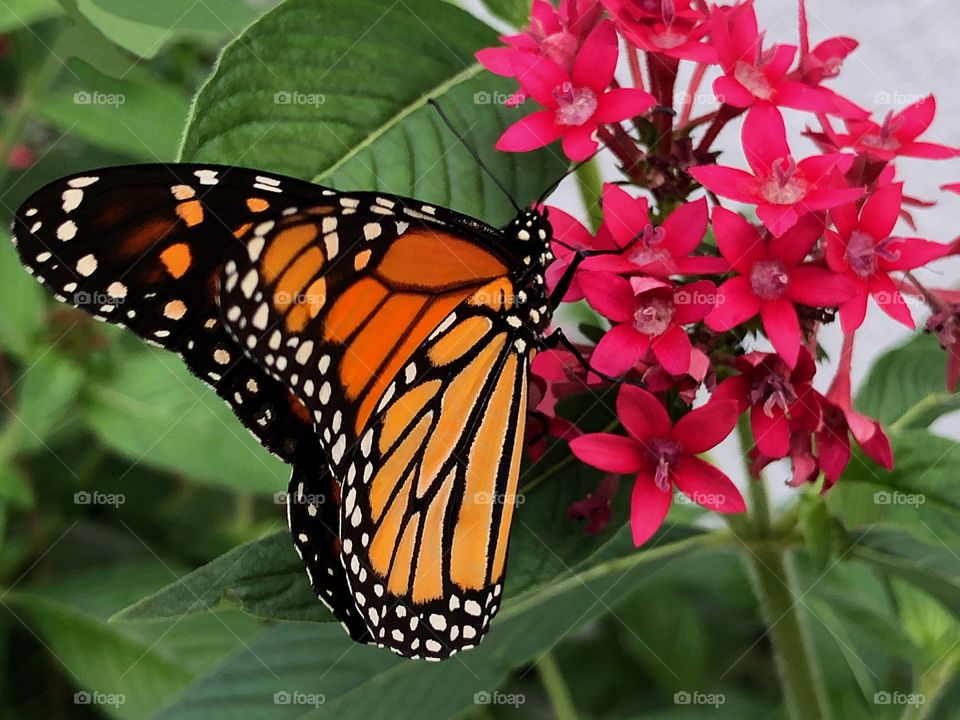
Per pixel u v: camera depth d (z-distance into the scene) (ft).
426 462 0.77
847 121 0.77
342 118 0.76
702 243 0.79
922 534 0.81
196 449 0.95
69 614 1.00
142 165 0.72
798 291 0.73
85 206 0.72
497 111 0.77
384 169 0.76
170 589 0.74
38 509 1.05
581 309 0.98
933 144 0.76
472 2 0.90
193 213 0.73
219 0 0.86
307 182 0.73
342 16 0.75
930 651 0.90
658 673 1.01
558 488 0.78
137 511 1.07
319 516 0.76
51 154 1.09
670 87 0.76
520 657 0.84
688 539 0.85
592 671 1.05
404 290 0.76
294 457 0.76
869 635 0.92
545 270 0.75
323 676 0.83
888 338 0.98
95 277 0.72
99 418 0.96
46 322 0.99
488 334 0.77
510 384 0.77
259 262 0.73
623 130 0.76
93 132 0.99
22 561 1.04
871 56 0.96
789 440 0.74
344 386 0.76
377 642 0.77
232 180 0.73
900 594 0.92
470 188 0.77
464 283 0.77
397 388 0.77
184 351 0.74
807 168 0.73
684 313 0.73
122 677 0.98
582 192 0.81
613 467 0.74
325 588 0.76
